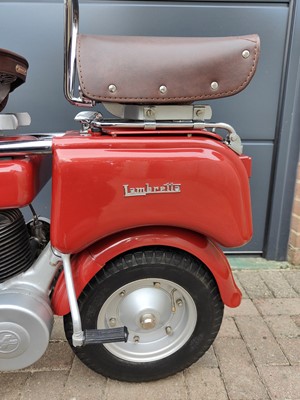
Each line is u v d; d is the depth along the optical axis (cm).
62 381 154
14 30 218
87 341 128
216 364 165
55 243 123
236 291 143
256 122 239
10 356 133
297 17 217
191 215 126
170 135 126
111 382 154
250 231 134
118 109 135
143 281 141
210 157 122
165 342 153
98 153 118
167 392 149
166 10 219
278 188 246
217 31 224
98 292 135
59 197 119
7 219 134
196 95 121
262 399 147
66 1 122
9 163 121
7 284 135
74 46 131
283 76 231
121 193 121
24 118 142
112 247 131
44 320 129
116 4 217
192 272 138
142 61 118
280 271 247
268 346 177
